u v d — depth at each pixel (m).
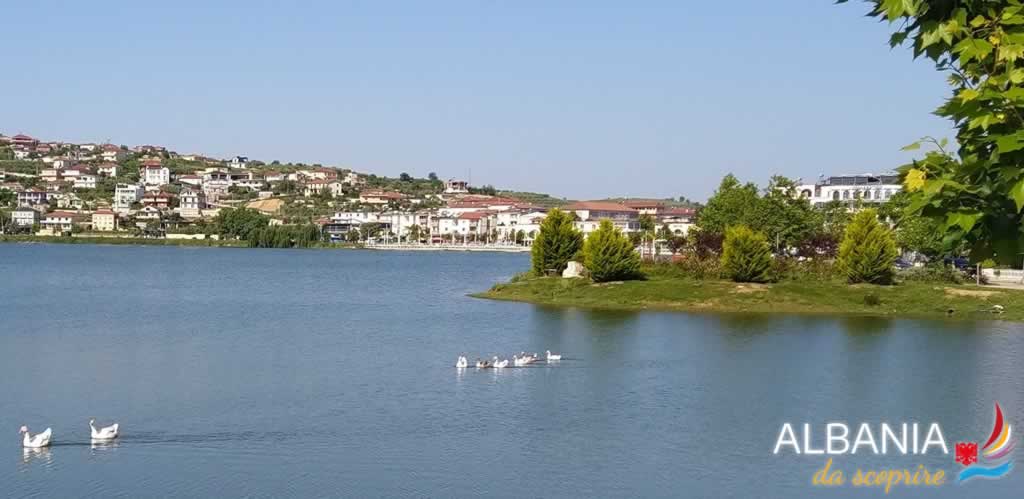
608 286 120.62
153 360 73.44
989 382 62.12
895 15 9.75
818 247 134.88
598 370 67.31
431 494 38.84
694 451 45.47
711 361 70.88
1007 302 103.88
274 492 39.00
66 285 163.25
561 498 38.41
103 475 41.34
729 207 158.38
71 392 59.44
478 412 53.50
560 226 135.62
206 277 190.62
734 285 115.44
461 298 133.25
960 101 9.27
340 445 46.28
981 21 9.48
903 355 73.62
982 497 38.97
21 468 42.38
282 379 64.25
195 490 39.31
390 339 86.38
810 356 73.31
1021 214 9.26
